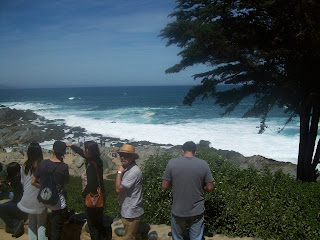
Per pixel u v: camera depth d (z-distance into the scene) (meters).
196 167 3.93
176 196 3.98
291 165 18.30
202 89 10.50
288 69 9.21
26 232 5.70
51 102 109.44
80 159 21.50
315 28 8.08
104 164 23.69
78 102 106.31
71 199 8.56
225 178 5.60
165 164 5.62
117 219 5.26
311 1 7.80
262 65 9.52
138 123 50.03
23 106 91.69
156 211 5.21
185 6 11.57
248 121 44.97
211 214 4.91
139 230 4.78
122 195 4.32
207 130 39.84
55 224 4.60
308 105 9.50
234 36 9.23
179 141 36.41
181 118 53.97
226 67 10.00
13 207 5.78
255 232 4.54
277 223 4.46
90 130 46.88
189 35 10.11
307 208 4.60
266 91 10.24
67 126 51.38
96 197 4.38
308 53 8.38
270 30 9.12
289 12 8.24
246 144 31.30
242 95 10.18
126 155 4.18
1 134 45.50
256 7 8.72
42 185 4.43
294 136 32.75
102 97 137.25
